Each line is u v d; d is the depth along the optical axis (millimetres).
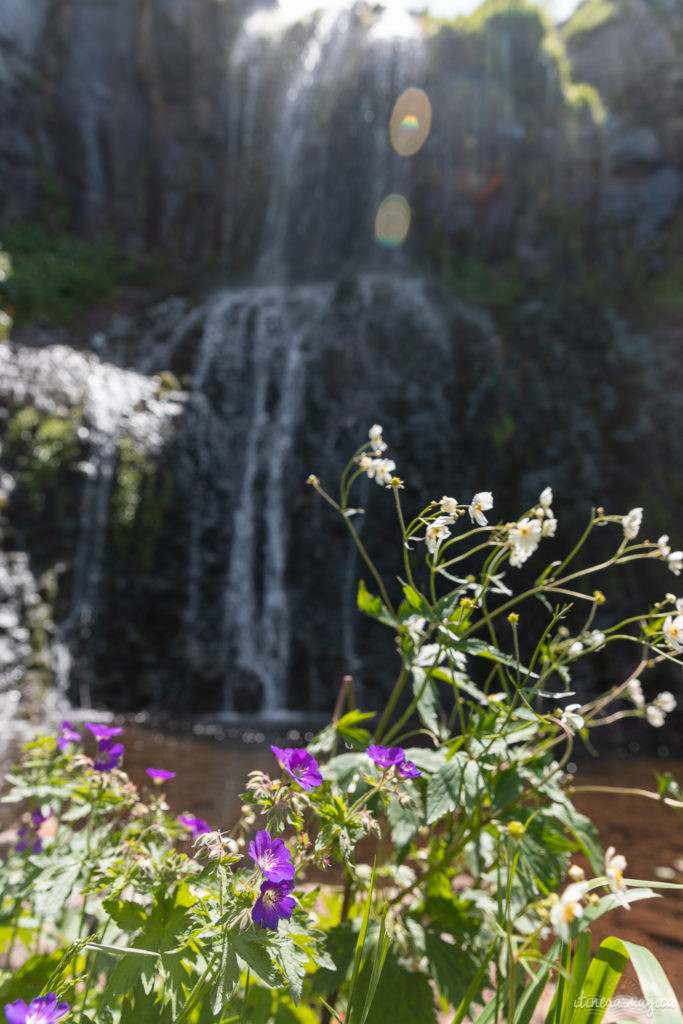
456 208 14875
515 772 1566
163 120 15312
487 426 10109
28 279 11328
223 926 1051
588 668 8109
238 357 11203
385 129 15617
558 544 8898
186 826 1633
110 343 10961
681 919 2773
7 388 8625
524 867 1447
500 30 15453
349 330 11492
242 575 9375
